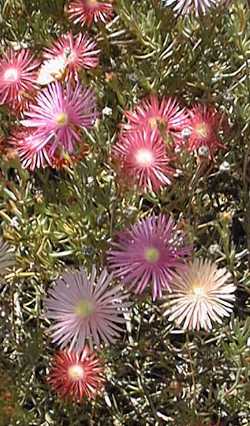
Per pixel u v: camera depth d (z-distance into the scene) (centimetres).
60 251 41
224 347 36
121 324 40
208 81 42
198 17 42
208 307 34
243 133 41
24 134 39
